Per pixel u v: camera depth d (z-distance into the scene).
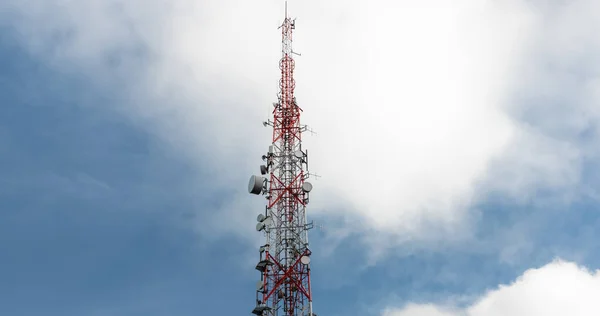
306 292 60.34
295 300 60.06
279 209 66.00
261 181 66.62
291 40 80.19
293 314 59.31
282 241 63.84
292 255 62.78
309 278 61.31
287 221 65.06
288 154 70.06
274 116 73.81
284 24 81.38
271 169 69.19
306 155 69.94
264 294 60.75
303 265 62.09
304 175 68.50
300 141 71.69
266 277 61.75
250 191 66.06
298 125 73.00
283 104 74.81
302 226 64.69
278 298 60.28
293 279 61.28
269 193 67.38
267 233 64.44
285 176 68.44
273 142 71.88
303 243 63.56
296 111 74.31
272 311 59.38
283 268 62.00
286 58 78.69
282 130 72.62
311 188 67.00
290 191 67.25
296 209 65.88
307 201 66.56
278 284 61.12
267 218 65.19
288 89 76.19
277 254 63.03
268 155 70.12
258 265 61.97
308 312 59.16
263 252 63.34
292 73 77.69
